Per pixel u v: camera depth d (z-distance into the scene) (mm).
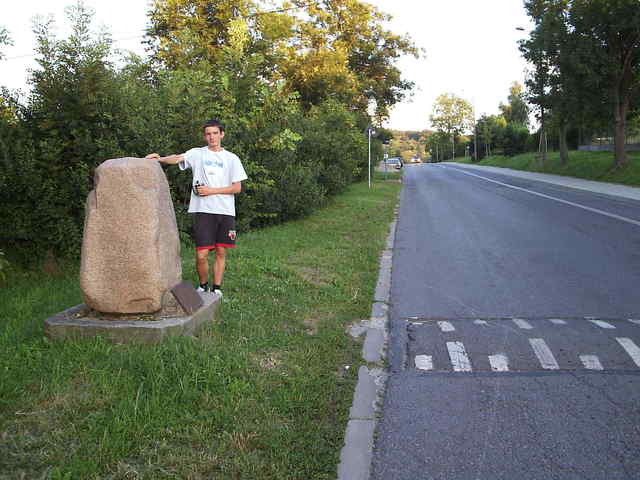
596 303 6367
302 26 28688
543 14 30078
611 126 32906
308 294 6461
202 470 2832
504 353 4777
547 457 3107
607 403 3771
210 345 4266
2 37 7449
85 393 3453
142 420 3197
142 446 2992
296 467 2896
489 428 3445
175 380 3672
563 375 4277
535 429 3426
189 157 5355
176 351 3977
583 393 3938
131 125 7996
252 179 10875
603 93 28953
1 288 6367
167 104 9109
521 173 42250
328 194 18203
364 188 25297
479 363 4562
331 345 4785
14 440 2986
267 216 11922
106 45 7848
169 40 21781
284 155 12539
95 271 4391
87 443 2963
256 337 4719
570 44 27938
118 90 8156
